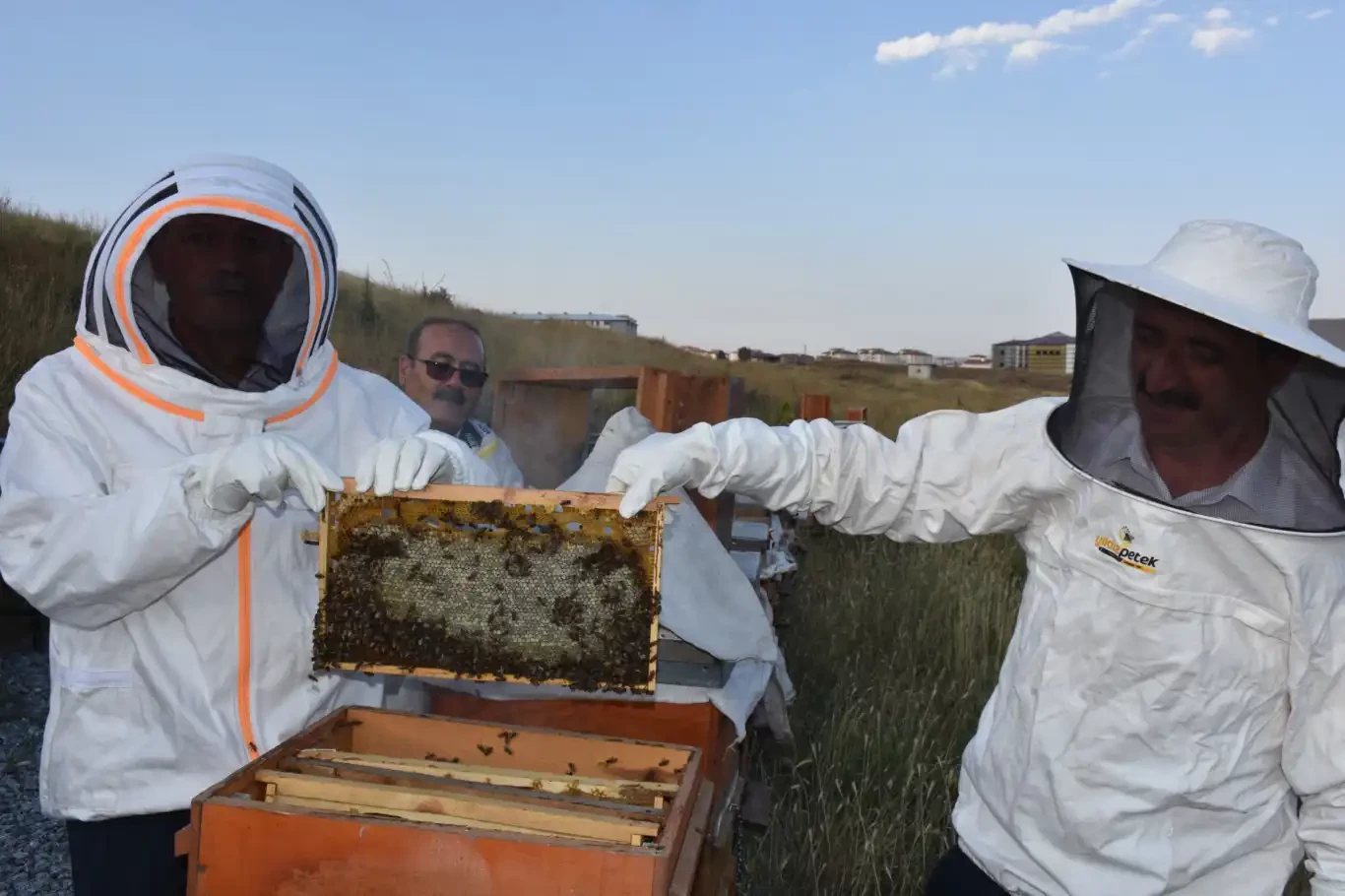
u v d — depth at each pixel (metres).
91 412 2.09
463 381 4.03
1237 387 1.72
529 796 1.74
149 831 2.12
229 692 2.16
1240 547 1.83
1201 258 1.75
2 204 9.13
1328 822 1.89
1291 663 1.87
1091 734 1.99
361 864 1.50
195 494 1.90
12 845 3.62
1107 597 1.96
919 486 2.25
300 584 2.28
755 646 2.85
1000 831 2.21
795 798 3.96
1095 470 1.92
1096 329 1.88
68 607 1.94
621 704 2.82
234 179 2.08
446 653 1.94
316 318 2.26
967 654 5.36
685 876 1.54
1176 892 2.05
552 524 1.96
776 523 4.99
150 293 2.09
